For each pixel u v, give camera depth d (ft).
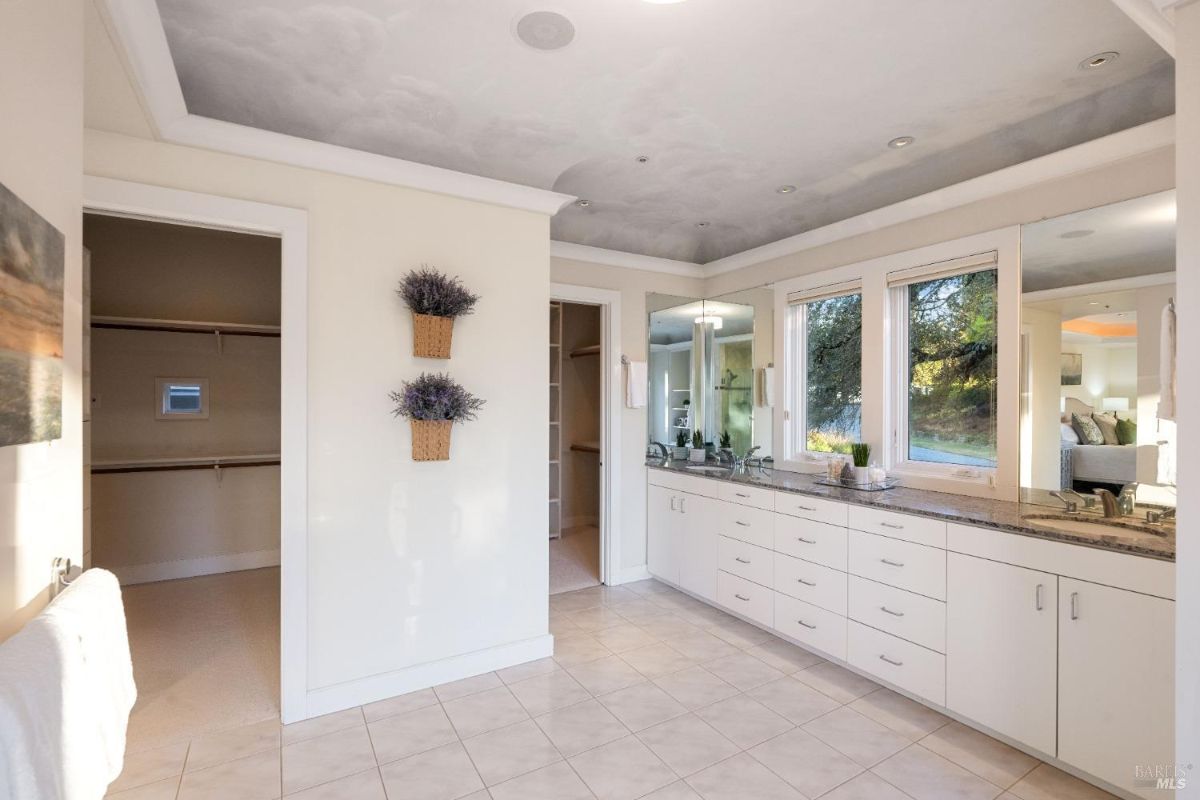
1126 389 7.70
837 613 9.34
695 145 9.04
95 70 5.57
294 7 5.87
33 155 3.54
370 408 8.31
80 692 3.35
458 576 9.05
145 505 13.73
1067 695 6.60
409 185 8.55
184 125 6.91
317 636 7.97
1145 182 7.56
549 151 9.23
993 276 9.28
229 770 6.79
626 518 14.01
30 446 3.56
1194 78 4.10
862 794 6.38
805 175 10.29
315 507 7.93
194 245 14.25
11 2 3.26
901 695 8.58
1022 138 8.61
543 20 6.04
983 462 9.41
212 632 10.77
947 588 7.80
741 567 11.31
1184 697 4.06
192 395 14.20
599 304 13.80
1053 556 6.73
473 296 9.05
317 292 7.93
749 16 5.96
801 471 12.34
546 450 9.91
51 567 3.85
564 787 6.52
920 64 6.87
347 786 6.52
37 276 3.43
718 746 7.30
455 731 7.61
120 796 6.31
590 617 11.71
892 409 10.71
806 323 12.50
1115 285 7.82
